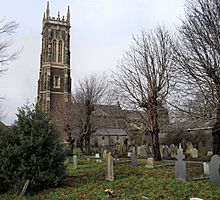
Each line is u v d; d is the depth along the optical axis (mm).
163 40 27141
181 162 12328
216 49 12812
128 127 33906
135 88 25203
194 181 11836
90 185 13250
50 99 71812
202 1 13945
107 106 41312
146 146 31547
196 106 13922
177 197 9625
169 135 38219
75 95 45750
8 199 11633
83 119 39812
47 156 13281
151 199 9711
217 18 13227
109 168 14445
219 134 15508
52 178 13094
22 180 12594
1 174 12781
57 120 43906
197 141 36062
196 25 13766
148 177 13961
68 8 80000
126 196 10617
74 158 21547
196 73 13320
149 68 23078
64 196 11609
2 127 14148
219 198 8938
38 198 11602
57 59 75688
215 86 12422
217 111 12789
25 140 13188
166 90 22281
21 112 14188
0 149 13328
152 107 22641
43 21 79938
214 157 10969
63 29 78250
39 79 76438
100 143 65750
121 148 38906
